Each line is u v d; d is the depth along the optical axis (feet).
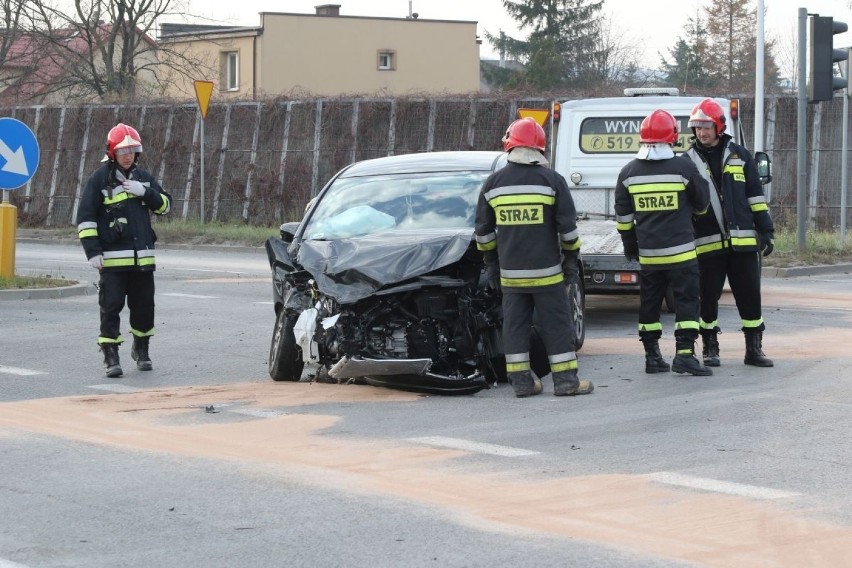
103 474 27.53
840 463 27.76
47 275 75.66
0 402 36.91
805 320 54.44
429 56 229.25
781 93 101.81
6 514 24.38
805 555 21.12
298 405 35.81
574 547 21.70
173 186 126.82
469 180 42.98
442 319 36.63
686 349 39.96
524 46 246.88
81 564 21.24
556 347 36.78
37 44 178.40
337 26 220.84
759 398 35.68
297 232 41.88
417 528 23.00
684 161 39.58
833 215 100.32
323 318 36.99
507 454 28.96
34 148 69.82
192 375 42.19
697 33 256.73
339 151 118.73
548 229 36.35
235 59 217.97
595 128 64.90
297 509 24.44
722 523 23.07
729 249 41.29
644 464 27.78
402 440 30.71
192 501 25.14
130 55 178.19
